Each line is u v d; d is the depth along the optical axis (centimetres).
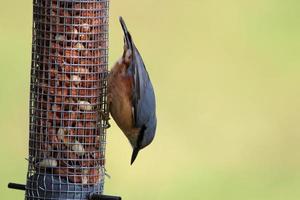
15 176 1714
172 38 2242
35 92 1172
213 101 2088
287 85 2186
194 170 1883
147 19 2256
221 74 2177
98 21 1176
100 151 1188
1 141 1772
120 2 2261
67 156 1166
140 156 1867
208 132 1980
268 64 2259
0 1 2170
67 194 1159
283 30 2366
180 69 2156
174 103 2052
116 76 1183
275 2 2472
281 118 2081
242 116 2067
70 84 1166
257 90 2162
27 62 1983
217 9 2386
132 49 1180
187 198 1827
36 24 1169
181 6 2312
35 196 1162
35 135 1171
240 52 2267
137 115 1192
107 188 1791
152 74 2130
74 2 1159
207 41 2273
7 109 1839
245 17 2386
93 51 1173
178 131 1966
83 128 1172
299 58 2289
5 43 2039
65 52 1162
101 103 1188
